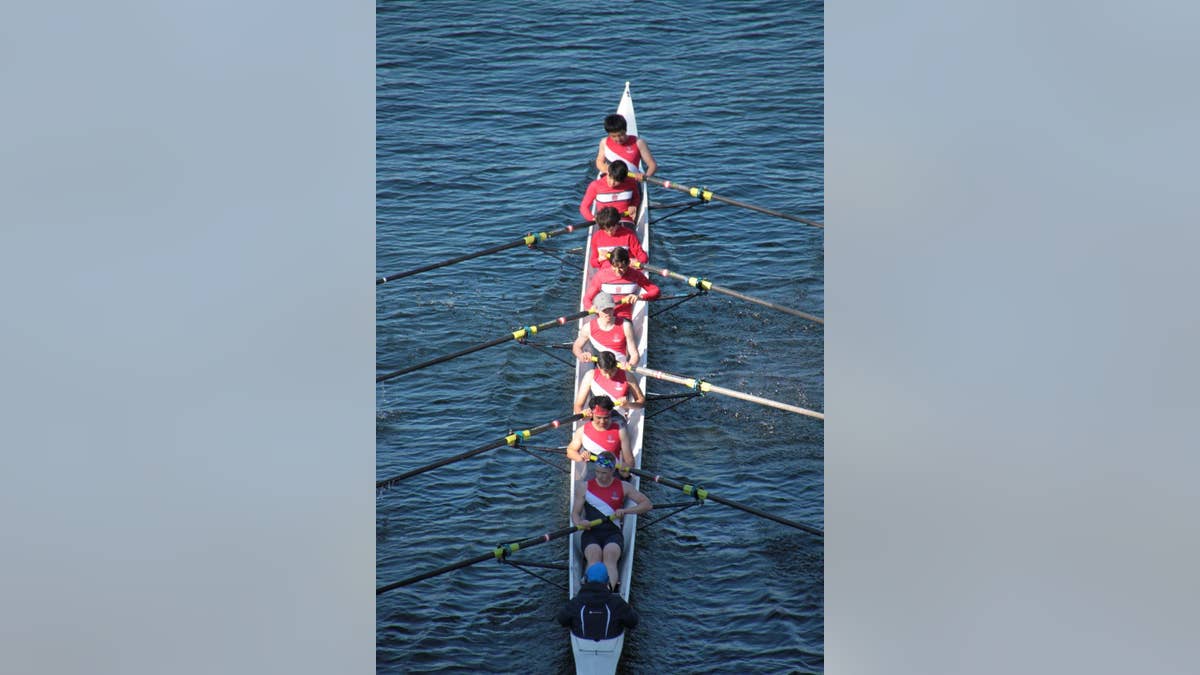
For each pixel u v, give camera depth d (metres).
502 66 94.69
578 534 54.44
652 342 70.69
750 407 65.44
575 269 77.25
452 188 83.62
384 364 68.75
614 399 58.59
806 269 76.75
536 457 60.28
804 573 54.84
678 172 85.06
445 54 92.62
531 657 51.62
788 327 71.88
